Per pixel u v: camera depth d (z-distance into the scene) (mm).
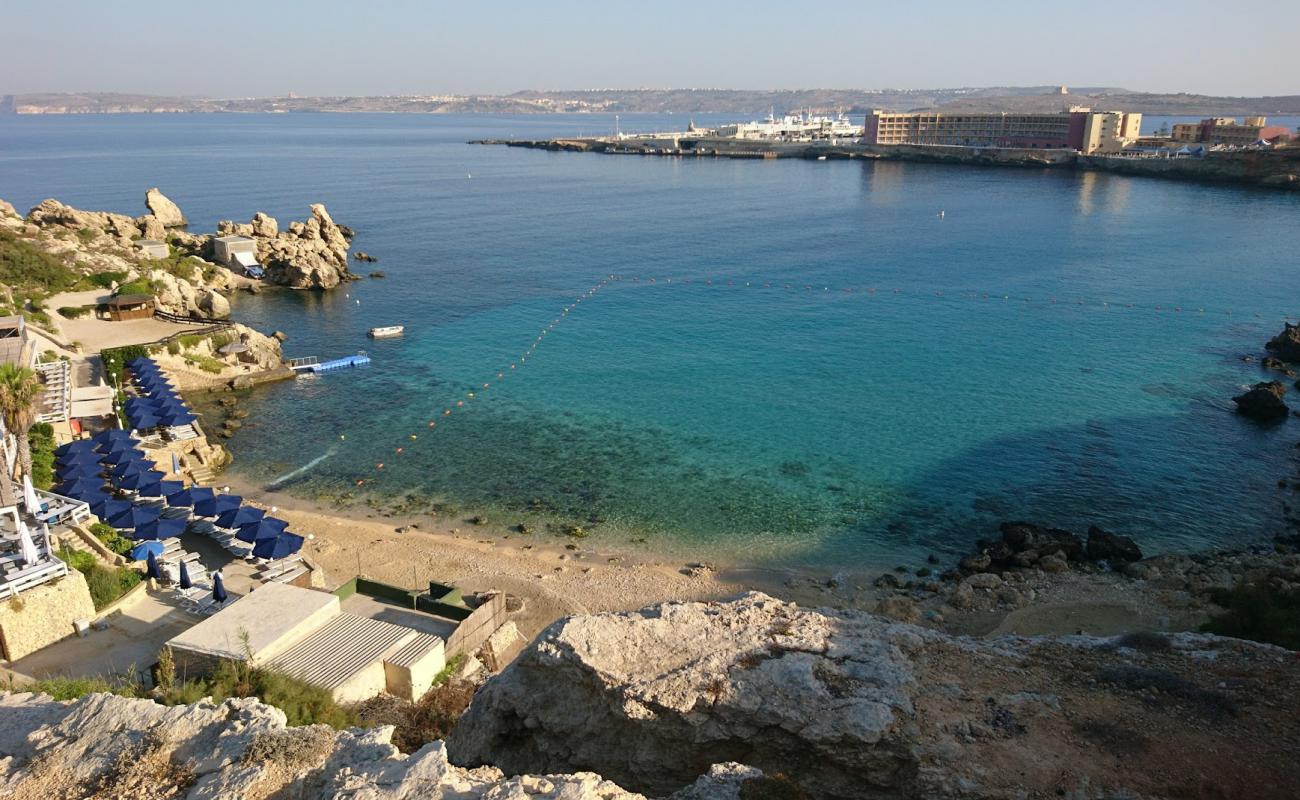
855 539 54719
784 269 136625
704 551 53156
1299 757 20438
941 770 19531
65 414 62156
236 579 44625
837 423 73688
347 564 50344
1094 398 79438
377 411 77000
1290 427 71875
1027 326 103938
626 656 22547
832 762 20375
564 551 52844
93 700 18625
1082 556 51656
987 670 24000
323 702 29062
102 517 46562
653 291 122688
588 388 82875
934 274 132750
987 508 58688
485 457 67125
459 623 39375
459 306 115125
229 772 15922
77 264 106312
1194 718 21922
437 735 27266
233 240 132250
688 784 21234
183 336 84875
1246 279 127062
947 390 81812
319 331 103438
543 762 22703
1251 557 50969
